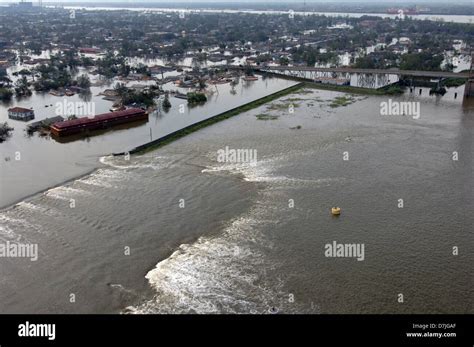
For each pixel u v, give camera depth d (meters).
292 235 80.44
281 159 117.00
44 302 64.31
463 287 66.94
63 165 113.75
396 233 81.00
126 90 194.12
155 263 72.75
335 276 69.19
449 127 145.12
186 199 94.44
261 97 191.62
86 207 90.81
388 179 103.62
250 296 65.06
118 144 130.62
